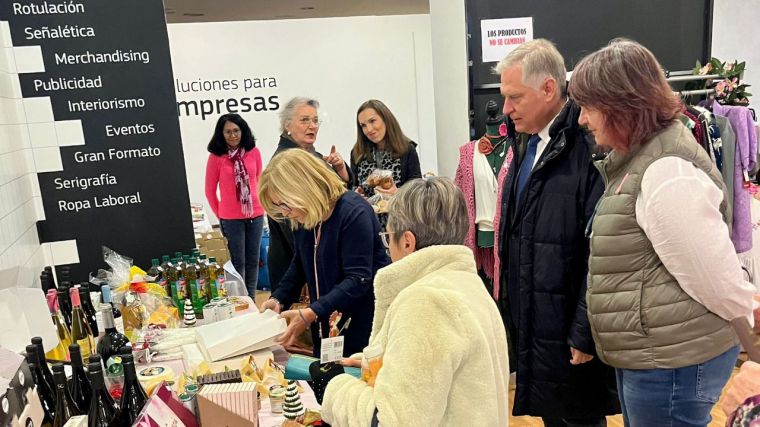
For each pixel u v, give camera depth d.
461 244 1.27
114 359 1.56
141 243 2.87
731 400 1.13
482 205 2.97
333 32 6.45
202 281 2.50
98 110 2.73
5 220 2.14
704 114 3.07
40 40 2.62
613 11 3.57
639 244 1.46
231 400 1.23
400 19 6.61
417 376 1.03
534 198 1.89
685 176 1.36
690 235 1.34
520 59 1.91
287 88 6.43
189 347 1.90
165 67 2.79
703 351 1.43
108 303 1.86
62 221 2.76
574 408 1.92
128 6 2.70
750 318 1.40
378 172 3.61
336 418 1.18
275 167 2.00
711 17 3.65
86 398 1.38
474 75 3.50
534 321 1.92
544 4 3.49
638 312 1.47
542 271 1.88
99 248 2.82
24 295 1.62
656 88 1.43
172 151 2.85
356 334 2.08
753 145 3.34
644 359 1.48
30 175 2.67
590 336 1.75
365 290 2.00
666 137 1.43
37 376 1.35
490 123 2.99
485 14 3.44
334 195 2.04
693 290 1.38
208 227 4.50
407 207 1.25
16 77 2.61
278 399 1.49
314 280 2.20
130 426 1.24
